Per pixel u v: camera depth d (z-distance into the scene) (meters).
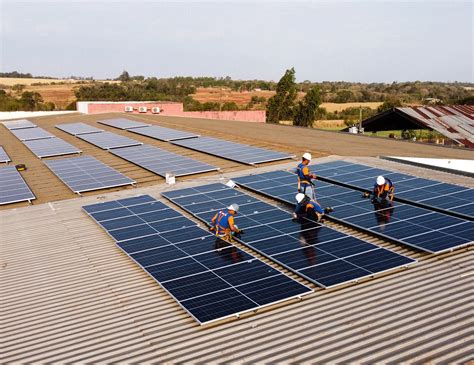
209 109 123.31
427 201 17.92
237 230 15.79
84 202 22.84
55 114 77.12
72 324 11.66
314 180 22.59
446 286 11.91
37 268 15.30
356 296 11.77
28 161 34.97
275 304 11.66
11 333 11.50
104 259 15.53
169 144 38.88
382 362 9.09
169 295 12.60
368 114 114.25
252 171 26.94
